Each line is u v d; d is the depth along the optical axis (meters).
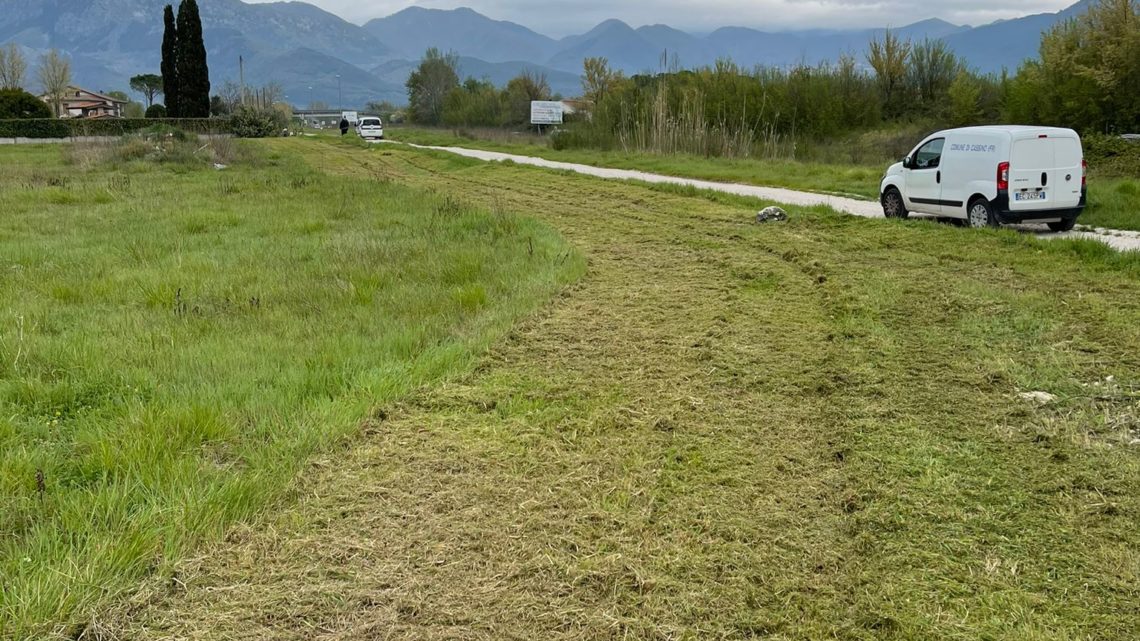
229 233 12.57
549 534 3.75
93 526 3.65
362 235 12.07
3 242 11.42
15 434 4.70
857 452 4.59
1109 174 21.08
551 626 3.09
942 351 6.49
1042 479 4.23
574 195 19.12
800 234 12.38
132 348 6.36
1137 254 9.56
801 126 38.25
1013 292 8.31
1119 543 3.61
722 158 31.09
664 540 3.69
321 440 4.71
